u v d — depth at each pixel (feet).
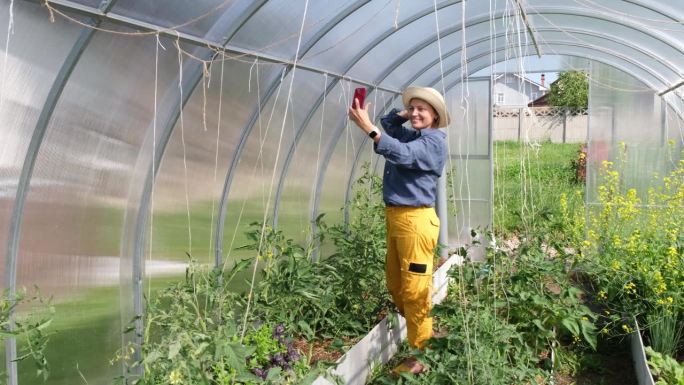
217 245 14.28
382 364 15.11
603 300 18.39
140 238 11.59
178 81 11.03
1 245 8.51
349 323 14.84
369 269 16.21
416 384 11.39
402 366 13.87
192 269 10.96
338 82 17.65
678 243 15.71
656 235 17.94
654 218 18.99
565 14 18.54
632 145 25.41
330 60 15.99
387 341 15.61
